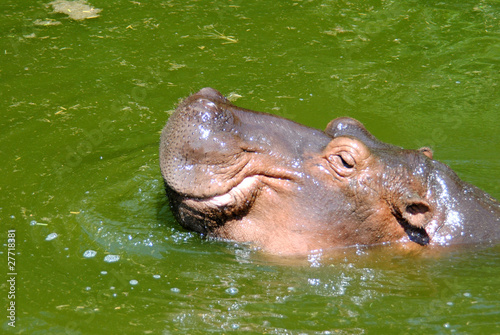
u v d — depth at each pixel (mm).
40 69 27359
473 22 32531
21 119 23609
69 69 27406
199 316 13586
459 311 13703
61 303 14055
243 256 15461
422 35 31250
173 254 15867
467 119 24297
